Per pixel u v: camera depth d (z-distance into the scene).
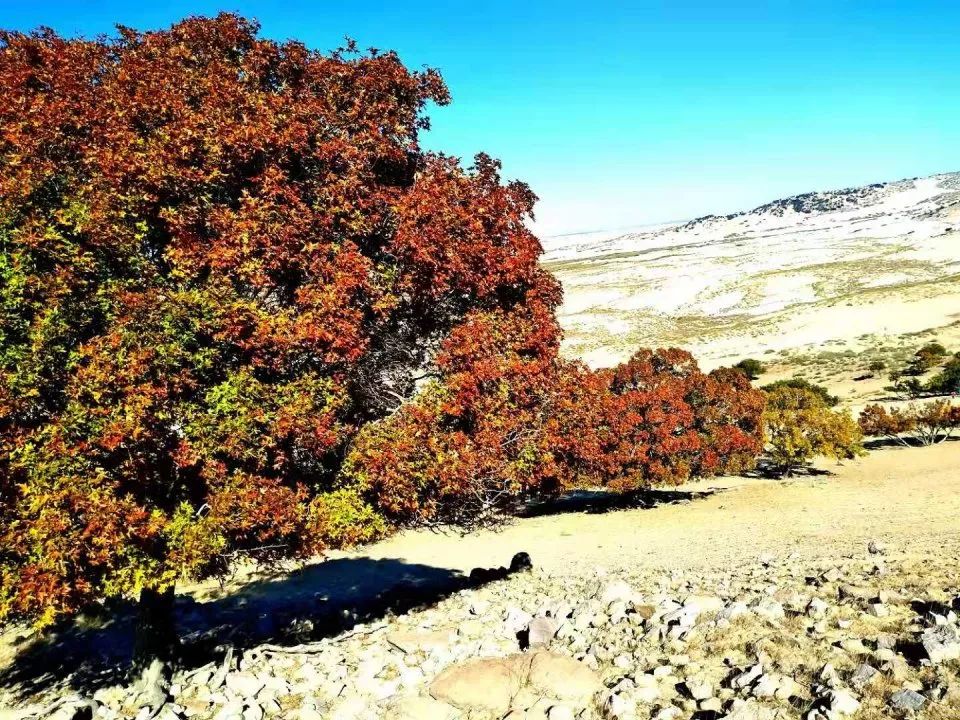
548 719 7.25
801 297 146.38
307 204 11.34
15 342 9.08
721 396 38.62
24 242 9.20
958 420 47.50
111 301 9.52
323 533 10.52
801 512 31.89
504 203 12.99
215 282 10.12
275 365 10.20
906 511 28.19
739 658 7.83
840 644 7.61
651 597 11.78
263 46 12.59
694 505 37.06
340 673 10.16
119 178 9.92
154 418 9.02
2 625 9.54
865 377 73.50
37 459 8.57
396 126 12.93
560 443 12.91
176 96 11.07
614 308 156.25
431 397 11.41
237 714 9.24
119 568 9.07
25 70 11.43
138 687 11.66
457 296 12.66
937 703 5.93
